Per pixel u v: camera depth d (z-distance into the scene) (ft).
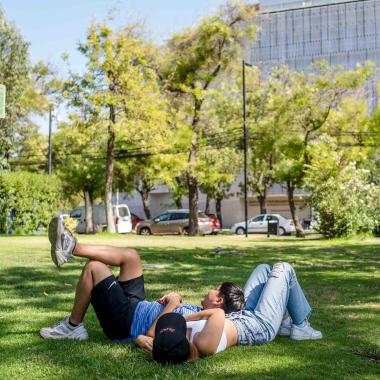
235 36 114.62
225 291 16.03
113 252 16.03
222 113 133.59
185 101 117.39
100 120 104.78
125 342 15.94
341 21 247.29
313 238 95.30
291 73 132.16
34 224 101.81
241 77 129.49
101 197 145.59
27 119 132.57
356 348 15.71
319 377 12.76
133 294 16.07
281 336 17.12
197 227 120.67
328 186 88.53
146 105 105.19
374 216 88.02
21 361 14.06
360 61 244.42
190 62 115.55
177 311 15.71
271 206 208.44
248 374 12.91
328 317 20.38
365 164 114.73
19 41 104.68
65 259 15.58
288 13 252.01
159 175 116.26
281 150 107.86
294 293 16.75
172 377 12.56
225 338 14.90
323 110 106.93
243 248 63.93
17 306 22.85
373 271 37.73
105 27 102.22
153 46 110.42
